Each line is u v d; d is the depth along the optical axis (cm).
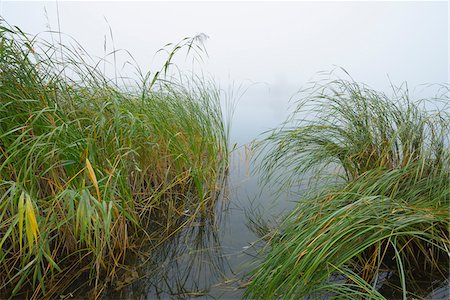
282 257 122
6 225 127
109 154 160
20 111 138
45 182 142
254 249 160
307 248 109
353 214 124
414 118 188
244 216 198
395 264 139
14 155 119
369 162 194
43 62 149
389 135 191
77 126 151
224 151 286
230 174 274
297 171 237
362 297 114
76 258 145
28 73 138
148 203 193
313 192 190
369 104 201
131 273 139
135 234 163
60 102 154
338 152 204
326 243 107
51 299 120
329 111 220
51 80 151
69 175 140
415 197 146
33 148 118
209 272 142
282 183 246
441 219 124
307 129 218
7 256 136
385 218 122
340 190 168
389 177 153
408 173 161
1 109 125
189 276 139
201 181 228
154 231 176
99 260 132
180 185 229
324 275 109
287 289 112
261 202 218
